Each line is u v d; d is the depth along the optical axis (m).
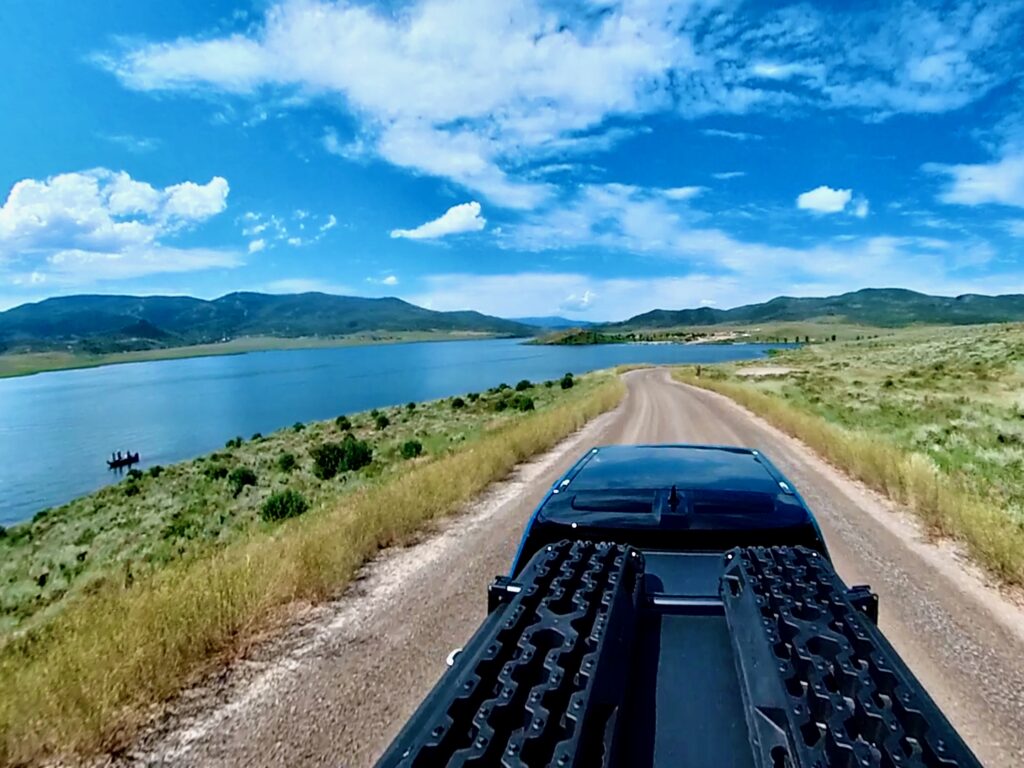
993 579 5.92
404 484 9.56
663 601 2.57
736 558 2.68
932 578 5.96
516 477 11.52
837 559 6.55
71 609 6.68
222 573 5.72
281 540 7.14
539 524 3.22
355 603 5.56
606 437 17.06
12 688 3.96
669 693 2.05
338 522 7.50
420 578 6.17
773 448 14.69
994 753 3.35
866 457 11.05
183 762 3.38
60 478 52.59
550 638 2.04
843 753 1.49
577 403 26.75
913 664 4.30
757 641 2.03
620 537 3.07
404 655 4.53
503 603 2.68
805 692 1.73
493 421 30.95
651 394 36.09
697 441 15.95
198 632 4.59
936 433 17.16
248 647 4.72
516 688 1.79
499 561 6.62
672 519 3.07
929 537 7.36
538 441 14.92
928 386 36.06
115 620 4.86
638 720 1.93
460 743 1.68
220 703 3.95
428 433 31.17
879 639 2.08
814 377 49.84
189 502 21.77
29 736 3.48
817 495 9.66
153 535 17.05
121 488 30.47
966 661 4.34
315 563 6.04
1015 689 3.97
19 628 8.48
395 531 7.63
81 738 3.50
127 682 3.96
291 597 5.56
